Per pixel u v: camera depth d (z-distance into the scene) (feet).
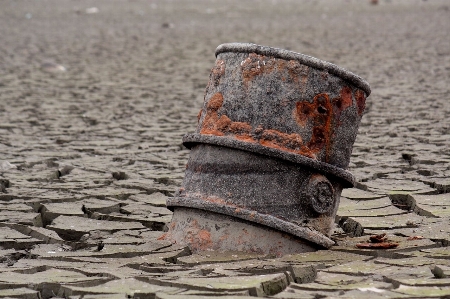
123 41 107.76
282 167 24.67
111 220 30.60
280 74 24.81
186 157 43.32
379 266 22.58
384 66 77.00
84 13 157.38
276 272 21.99
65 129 51.65
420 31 109.40
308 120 24.82
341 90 25.04
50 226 29.12
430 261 22.95
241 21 135.33
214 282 20.76
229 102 25.14
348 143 25.52
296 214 24.71
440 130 48.49
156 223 29.91
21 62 87.04
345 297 19.33
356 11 152.56
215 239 24.81
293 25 124.57
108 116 56.54
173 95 65.62
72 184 36.65
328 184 24.98
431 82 67.31
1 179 36.94
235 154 24.89
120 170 40.01
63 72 79.61
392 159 41.29
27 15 150.41
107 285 21.06
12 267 23.62
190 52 94.94
